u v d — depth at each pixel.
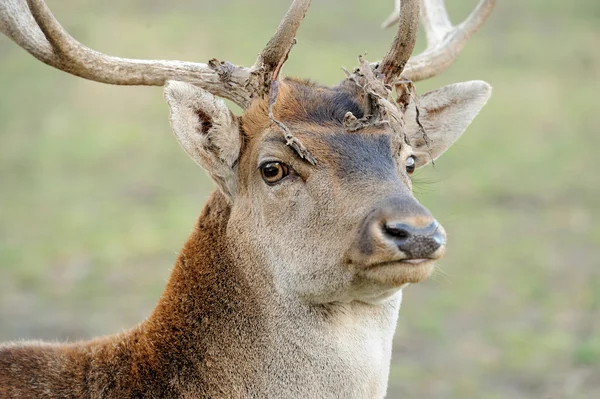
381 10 53.38
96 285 24.27
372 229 9.72
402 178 10.58
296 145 10.38
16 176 33.56
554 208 29.52
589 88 42.19
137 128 38.69
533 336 21.06
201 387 10.55
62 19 49.84
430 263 9.74
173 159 35.72
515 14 52.81
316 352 10.55
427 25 14.02
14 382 10.50
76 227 28.22
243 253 10.80
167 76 11.45
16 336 21.08
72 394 10.49
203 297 10.78
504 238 27.05
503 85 42.19
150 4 53.88
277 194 10.59
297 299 10.55
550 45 47.81
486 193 30.72
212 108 10.81
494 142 36.09
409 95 11.43
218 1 55.03
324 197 10.30
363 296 10.44
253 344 10.63
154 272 25.08
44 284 24.34
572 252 25.97
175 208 29.83
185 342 10.65
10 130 38.25
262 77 11.05
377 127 10.64
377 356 10.78
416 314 22.30
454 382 19.20
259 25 50.41
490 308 22.59
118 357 10.70
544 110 39.50
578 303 22.59
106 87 42.94
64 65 11.22
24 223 28.77
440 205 29.47
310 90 11.05
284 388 10.57
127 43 45.78
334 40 48.47
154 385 10.51
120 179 33.28
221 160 10.96
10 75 44.31
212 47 45.62
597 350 20.00
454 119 12.26
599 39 48.78
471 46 47.28
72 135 37.81
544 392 18.89
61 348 10.96
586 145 35.81
